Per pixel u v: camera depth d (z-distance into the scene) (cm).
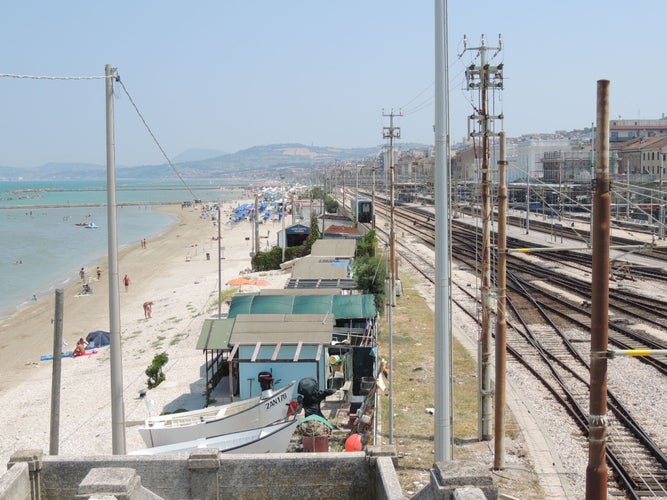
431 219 10350
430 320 3975
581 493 1742
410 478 1880
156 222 15725
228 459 1118
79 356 4044
